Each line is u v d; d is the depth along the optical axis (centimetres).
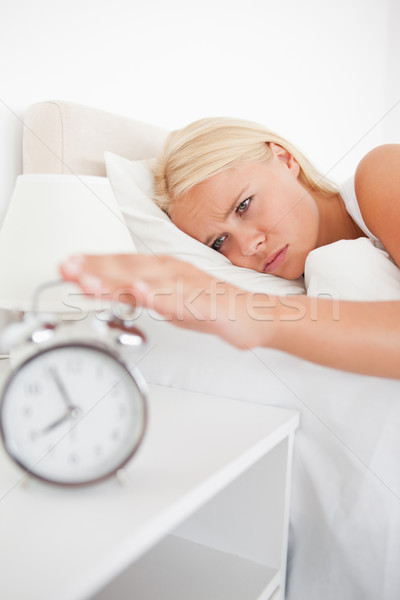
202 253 116
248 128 123
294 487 83
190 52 154
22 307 81
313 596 82
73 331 76
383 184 110
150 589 77
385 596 77
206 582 78
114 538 49
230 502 85
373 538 77
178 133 125
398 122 216
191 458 65
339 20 196
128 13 135
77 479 55
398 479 76
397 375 75
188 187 118
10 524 51
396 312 79
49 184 84
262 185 119
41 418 54
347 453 78
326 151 203
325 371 80
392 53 214
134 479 60
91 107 120
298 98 189
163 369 94
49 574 44
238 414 80
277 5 177
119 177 117
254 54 173
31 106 113
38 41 116
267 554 82
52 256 81
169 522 53
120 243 87
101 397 55
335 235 125
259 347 79
